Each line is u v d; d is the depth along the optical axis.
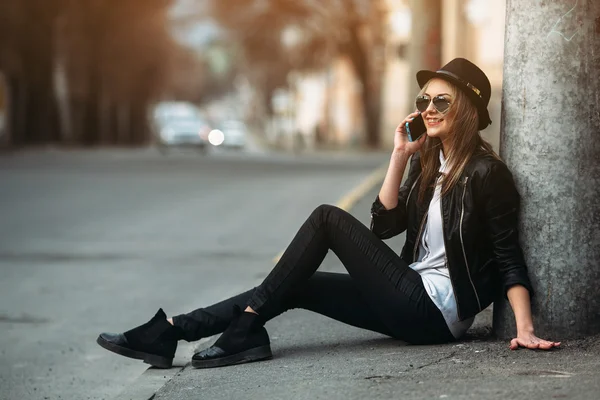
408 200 5.83
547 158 5.55
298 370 5.45
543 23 5.52
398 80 64.69
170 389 5.29
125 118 95.62
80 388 7.04
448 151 5.60
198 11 72.00
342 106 90.25
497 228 5.51
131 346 5.95
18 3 53.88
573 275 5.55
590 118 5.52
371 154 55.91
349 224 5.69
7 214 18.92
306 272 5.79
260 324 5.86
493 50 40.16
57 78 65.25
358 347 6.02
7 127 59.78
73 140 67.56
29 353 8.14
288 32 74.12
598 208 5.53
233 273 12.00
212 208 19.89
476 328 6.39
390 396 4.54
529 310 5.48
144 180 27.88
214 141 74.75
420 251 5.81
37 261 13.15
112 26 65.94
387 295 5.63
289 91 97.88
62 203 21.05
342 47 62.06
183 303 10.19
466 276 5.59
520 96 5.62
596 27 5.50
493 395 4.39
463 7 41.19
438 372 5.00
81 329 9.04
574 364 4.98
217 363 5.79
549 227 5.56
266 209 19.58
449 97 5.50
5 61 57.09
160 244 14.72
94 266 12.69
